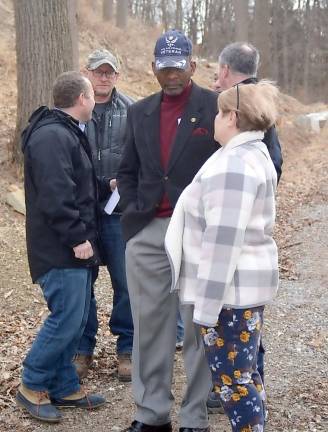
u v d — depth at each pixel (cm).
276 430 381
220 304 288
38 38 830
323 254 790
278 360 488
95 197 409
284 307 612
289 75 4416
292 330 552
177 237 315
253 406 302
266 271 300
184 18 4372
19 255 697
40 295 621
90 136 454
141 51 1794
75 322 392
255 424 303
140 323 373
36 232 387
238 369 300
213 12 4106
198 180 309
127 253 378
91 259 393
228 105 303
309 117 1719
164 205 366
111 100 460
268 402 418
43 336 392
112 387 446
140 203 373
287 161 1462
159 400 371
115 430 389
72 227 375
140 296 373
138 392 373
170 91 360
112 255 451
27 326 555
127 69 1636
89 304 414
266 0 2048
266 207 303
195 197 308
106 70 449
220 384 305
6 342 514
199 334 354
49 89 841
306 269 742
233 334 297
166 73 355
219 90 386
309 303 624
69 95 388
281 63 4366
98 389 443
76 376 416
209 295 288
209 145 359
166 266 369
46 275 387
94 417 405
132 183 388
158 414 369
